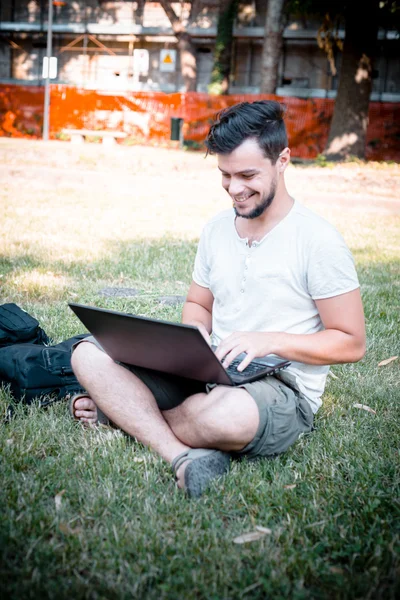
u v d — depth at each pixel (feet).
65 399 10.74
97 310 8.14
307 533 7.30
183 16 93.86
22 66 100.07
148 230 28.60
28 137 83.87
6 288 17.56
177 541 7.01
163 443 8.61
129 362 8.75
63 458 8.71
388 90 88.38
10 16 98.94
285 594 6.23
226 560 6.70
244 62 93.76
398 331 15.69
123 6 96.43
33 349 10.82
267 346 8.39
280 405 8.41
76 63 98.17
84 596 6.07
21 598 6.01
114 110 83.20
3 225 27.37
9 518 7.16
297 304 8.93
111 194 40.81
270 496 8.05
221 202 39.88
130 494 7.83
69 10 97.60
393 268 22.99
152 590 6.25
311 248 8.66
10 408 10.38
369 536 7.13
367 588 6.29
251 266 8.98
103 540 7.06
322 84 91.76
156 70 96.73
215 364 7.73
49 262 21.16
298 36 89.40
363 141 63.41
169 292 18.35
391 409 11.13
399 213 39.37
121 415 8.80
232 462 8.65
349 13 61.21
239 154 8.05
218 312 9.53
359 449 9.36
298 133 76.33
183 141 73.87
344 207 40.68
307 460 8.95
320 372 9.34
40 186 42.70
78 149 61.05
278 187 8.71
